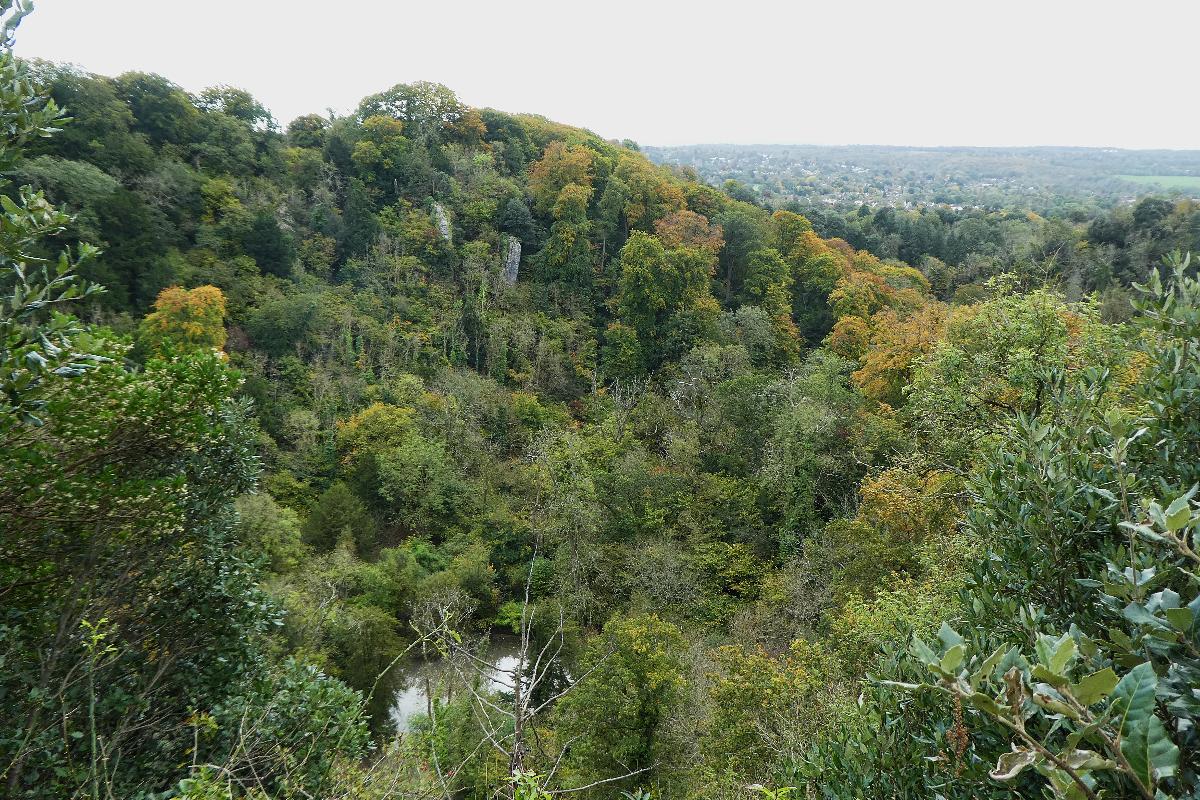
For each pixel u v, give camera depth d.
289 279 40.47
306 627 16.42
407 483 28.95
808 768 4.57
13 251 4.13
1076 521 3.79
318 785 6.55
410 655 20.78
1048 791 2.01
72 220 4.30
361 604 21.30
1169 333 3.96
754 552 25.08
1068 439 4.30
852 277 46.38
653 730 13.98
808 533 24.22
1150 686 1.50
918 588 11.77
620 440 31.97
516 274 49.53
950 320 19.05
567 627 20.73
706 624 21.72
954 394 13.88
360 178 52.00
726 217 51.66
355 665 17.42
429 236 48.69
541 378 40.81
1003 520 4.29
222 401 6.96
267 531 20.48
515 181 59.41
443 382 36.75
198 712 6.74
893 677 3.93
